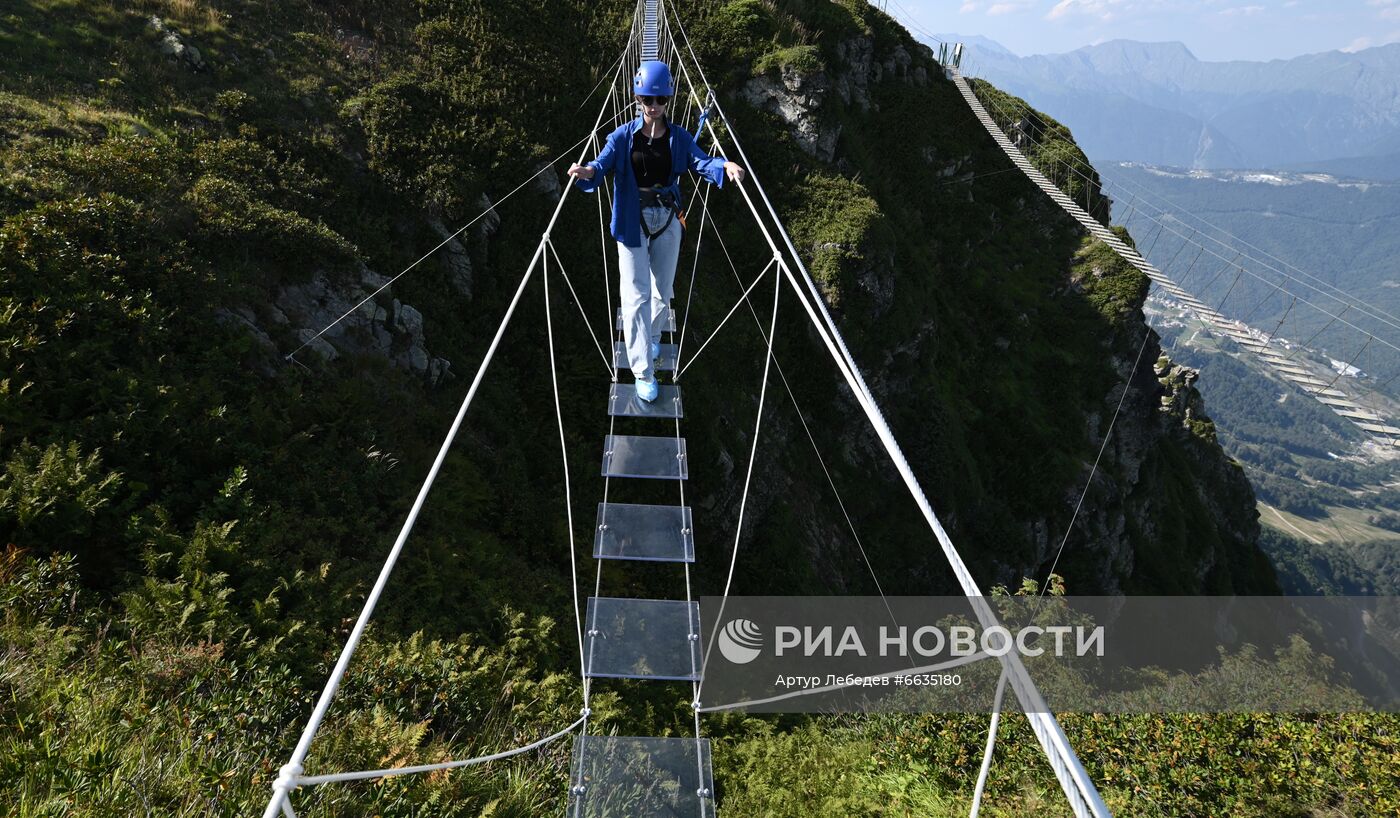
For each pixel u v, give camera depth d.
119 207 11.47
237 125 15.78
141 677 5.84
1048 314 33.25
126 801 4.33
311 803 4.89
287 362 11.83
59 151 12.29
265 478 9.50
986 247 34.25
